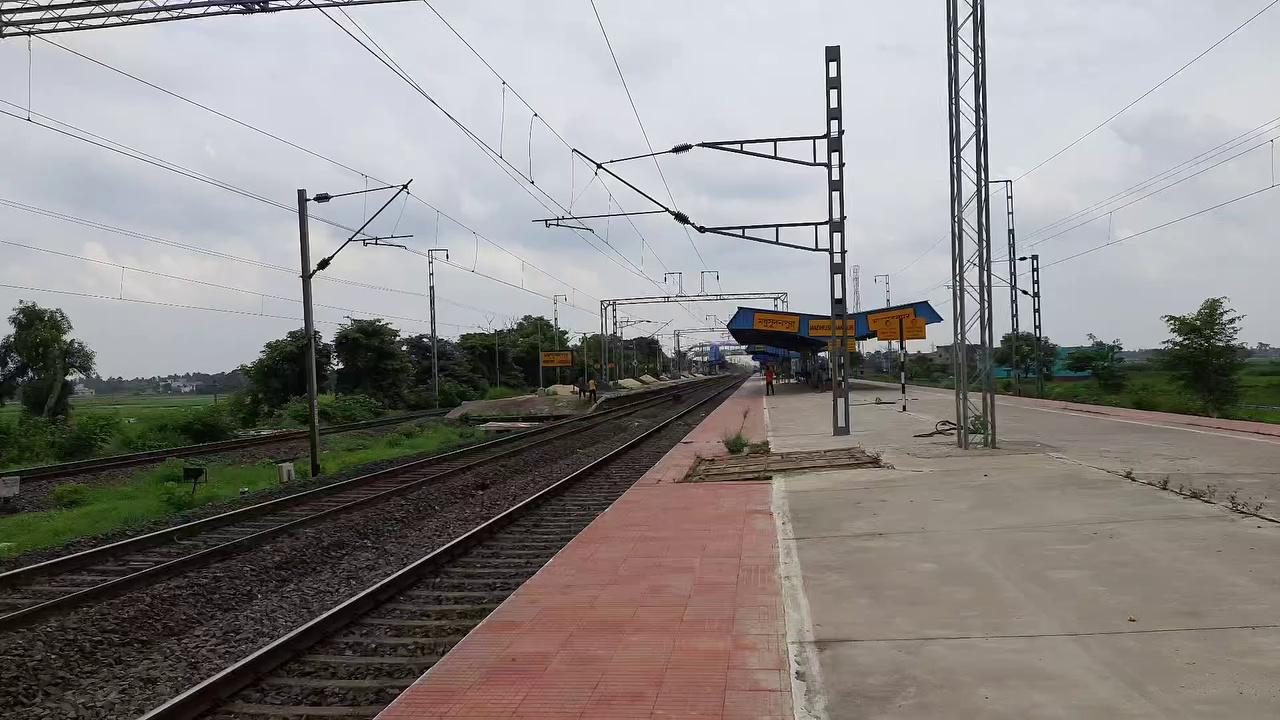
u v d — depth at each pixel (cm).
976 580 723
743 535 1005
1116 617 597
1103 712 444
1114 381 5328
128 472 2403
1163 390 4144
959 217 1855
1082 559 768
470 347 9194
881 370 12825
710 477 1611
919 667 527
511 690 537
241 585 1038
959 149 1852
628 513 1230
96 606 912
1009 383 6231
